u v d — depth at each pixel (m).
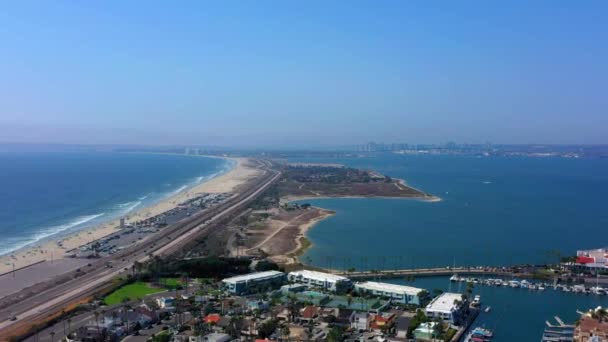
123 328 199.62
